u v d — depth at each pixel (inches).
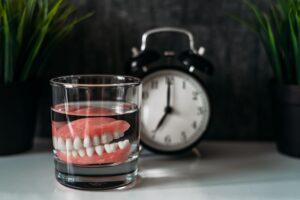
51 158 23.3
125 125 19.4
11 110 22.9
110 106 20.1
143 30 25.9
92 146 19.1
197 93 23.3
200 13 25.7
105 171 19.3
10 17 22.2
